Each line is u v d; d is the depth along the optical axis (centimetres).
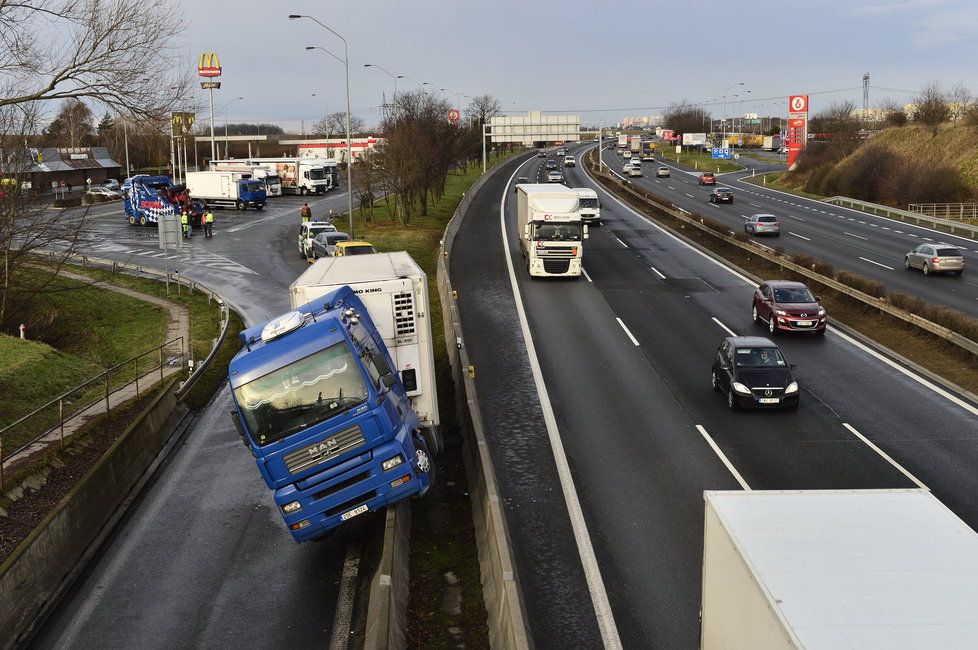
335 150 13775
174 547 1415
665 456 1736
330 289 1511
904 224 5912
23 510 1417
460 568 1291
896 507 789
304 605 1202
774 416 1984
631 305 3222
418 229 5450
